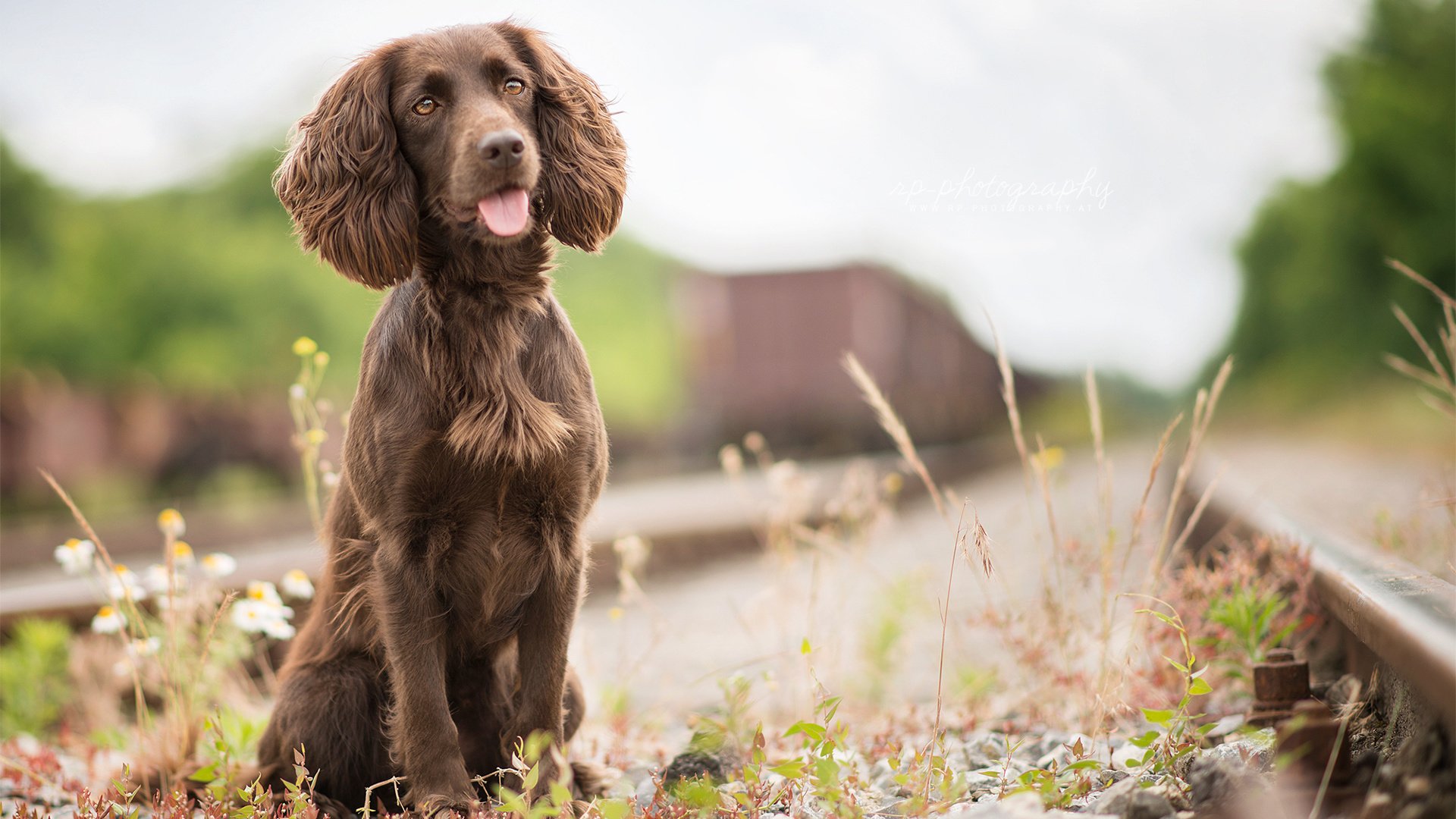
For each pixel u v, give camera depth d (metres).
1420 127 24.03
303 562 6.60
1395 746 2.18
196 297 25.09
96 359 24.02
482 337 2.80
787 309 35.22
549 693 2.84
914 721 3.77
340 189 2.98
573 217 3.16
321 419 3.80
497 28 3.21
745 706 3.07
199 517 15.87
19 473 18.64
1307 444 22.06
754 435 4.82
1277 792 2.04
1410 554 4.16
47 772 3.66
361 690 2.94
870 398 3.72
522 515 2.82
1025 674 3.93
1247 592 3.36
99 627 3.78
